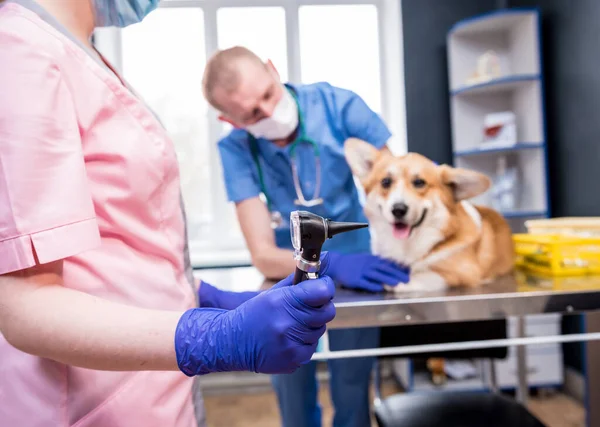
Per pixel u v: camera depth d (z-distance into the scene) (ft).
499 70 7.83
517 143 7.51
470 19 7.79
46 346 1.37
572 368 7.81
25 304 1.39
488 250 3.26
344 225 1.38
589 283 3.14
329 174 3.94
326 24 5.38
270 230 4.00
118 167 1.81
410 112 8.40
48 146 1.45
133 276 1.90
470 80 7.95
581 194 7.21
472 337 3.67
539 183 7.46
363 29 5.47
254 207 4.03
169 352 1.38
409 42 8.38
